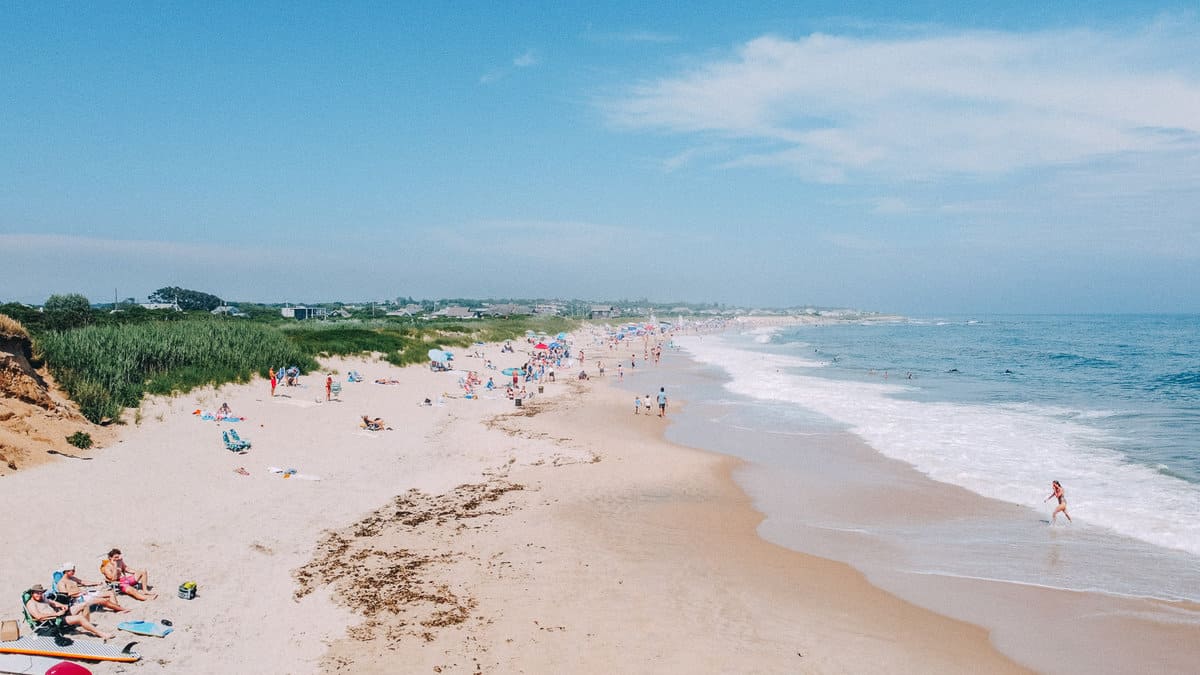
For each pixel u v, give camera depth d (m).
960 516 18.11
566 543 15.58
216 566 13.06
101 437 20.80
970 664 10.73
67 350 24.77
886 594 13.23
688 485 21.27
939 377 54.75
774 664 10.49
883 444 27.41
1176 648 11.19
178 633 10.52
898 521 17.80
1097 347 92.88
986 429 30.25
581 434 29.20
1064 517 17.66
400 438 26.19
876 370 61.66
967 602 12.91
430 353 48.44
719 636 11.34
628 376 56.09
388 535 15.62
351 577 13.12
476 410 34.56
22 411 19.11
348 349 46.09
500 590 12.84
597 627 11.47
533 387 46.38
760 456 25.52
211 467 19.59
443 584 12.99
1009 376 55.03
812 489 20.92
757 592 13.21
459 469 22.31
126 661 9.58
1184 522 17.06
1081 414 34.19
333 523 16.19
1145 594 13.19
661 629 11.50
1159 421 31.72
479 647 10.65
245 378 31.75
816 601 12.88
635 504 19.03
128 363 26.59
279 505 17.05
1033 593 13.29
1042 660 10.87
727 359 77.56
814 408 37.41
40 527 13.77
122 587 11.37
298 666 9.91
